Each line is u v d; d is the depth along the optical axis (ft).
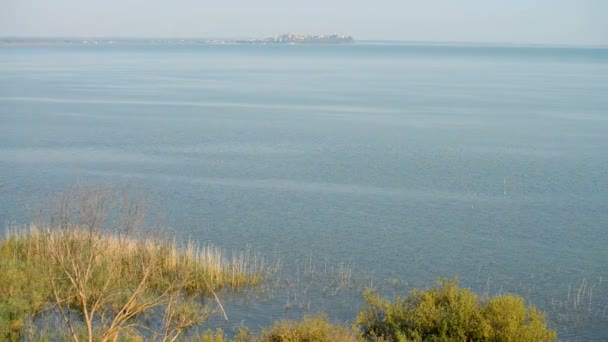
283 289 79.46
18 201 120.78
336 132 210.38
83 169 150.41
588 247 99.35
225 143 187.11
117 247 76.95
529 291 81.97
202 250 93.15
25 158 162.20
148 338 60.59
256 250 96.22
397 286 82.53
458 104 299.58
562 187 136.77
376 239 102.22
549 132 213.25
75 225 75.61
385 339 54.13
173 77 469.16
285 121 236.43
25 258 75.61
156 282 73.46
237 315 70.85
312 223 110.63
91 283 62.08
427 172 150.71
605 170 153.38
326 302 76.02
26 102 284.41
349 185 137.80
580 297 80.07
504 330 51.62
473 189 134.82
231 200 124.88
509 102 309.22
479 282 84.89
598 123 235.61
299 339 50.75
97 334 56.24
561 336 69.31
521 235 104.94
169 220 110.73
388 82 441.27
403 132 211.61
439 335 52.65
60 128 210.59
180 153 171.42
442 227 108.78
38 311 63.87
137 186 134.51
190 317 65.16
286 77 485.15
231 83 418.92
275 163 159.94
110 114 249.34
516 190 134.10
